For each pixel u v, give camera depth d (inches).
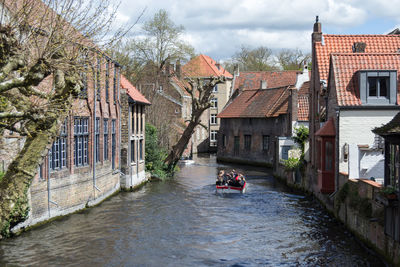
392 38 961.5
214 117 2635.3
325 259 534.9
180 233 656.4
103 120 882.8
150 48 1704.0
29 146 494.0
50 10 479.5
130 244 592.1
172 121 1978.3
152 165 1274.6
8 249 544.7
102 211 784.3
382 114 726.5
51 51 454.9
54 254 536.1
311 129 987.3
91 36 486.3
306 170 1006.4
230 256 552.1
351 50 952.9
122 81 1096.2
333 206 753.0
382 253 498.9
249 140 1829.5
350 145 674.2
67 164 729.6
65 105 478.0
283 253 562.6
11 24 458.6
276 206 870.4
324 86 868.6
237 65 2284.7
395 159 509.4
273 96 1788.9
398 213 449.1
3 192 483.8
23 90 468.4
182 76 1930.4
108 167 920.9
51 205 674.8
